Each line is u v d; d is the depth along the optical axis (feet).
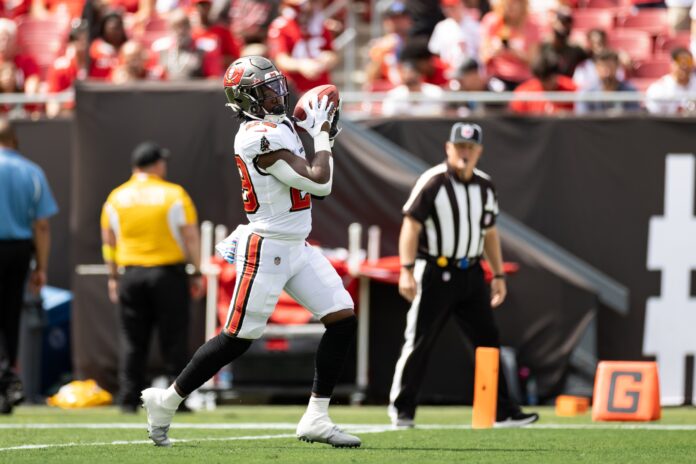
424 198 88.63
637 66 151.43
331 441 66.80
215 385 117.29
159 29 162.30
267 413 108.68
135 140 126.11
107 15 146.41
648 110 130.31
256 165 63.00
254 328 64.64
